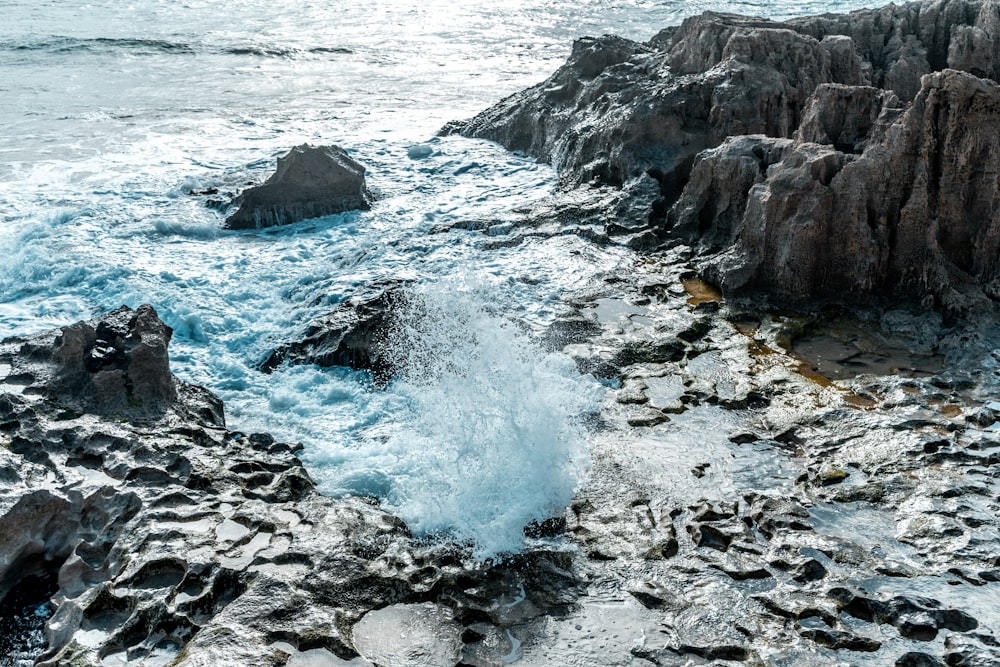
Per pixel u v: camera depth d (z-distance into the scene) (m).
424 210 15.42
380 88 25.39
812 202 11.26
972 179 11.20
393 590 7.03
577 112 17.84
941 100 11.01
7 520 7.34
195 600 6.82
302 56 29.58
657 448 8.79
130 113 22.08
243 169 17.41
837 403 9.39
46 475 8.03
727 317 11.42
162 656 6.50
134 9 38.31
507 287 12.09
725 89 15.12
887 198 11.27
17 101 23.08
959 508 7.66
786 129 15.08
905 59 17.39
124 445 8.47
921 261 11.20
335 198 15.27
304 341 10.94
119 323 9.76
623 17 37.03
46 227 14.26
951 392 9.53
